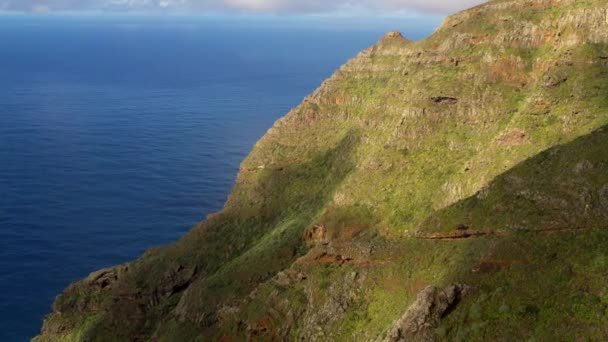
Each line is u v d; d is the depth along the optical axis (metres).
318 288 69.69
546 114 85.00
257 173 122.69
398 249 69.31
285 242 92.38
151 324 94.50
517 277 53.03
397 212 86.75
